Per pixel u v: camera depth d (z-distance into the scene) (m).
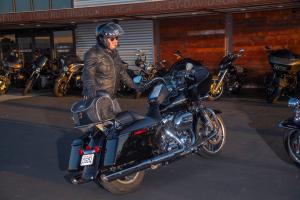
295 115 5.25
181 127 5.19
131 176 4.79
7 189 5.09
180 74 5.50
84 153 4.41
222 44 12.92
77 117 4.42
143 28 14.24
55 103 11.57
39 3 15.73
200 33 13.24
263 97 10.73
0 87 13.59
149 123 4.77
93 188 5.01
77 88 13.21
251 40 12.42
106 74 4.97
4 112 10.45
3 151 6.80
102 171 4.42
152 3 10.85
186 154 5.14
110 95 4.76
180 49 13.69
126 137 4.53
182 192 4.73
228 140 6.71
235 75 11.17
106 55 4.97
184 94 5.42
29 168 5.86
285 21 11.83
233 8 11.06
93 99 4.38
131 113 4.75
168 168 5.52
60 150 6.71
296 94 10.04
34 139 7.52
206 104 10.00
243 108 9.31
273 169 5.30
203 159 5.82
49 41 16.53
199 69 5.60
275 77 9.80
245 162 5.62
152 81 5.30
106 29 4.91
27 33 17.00
